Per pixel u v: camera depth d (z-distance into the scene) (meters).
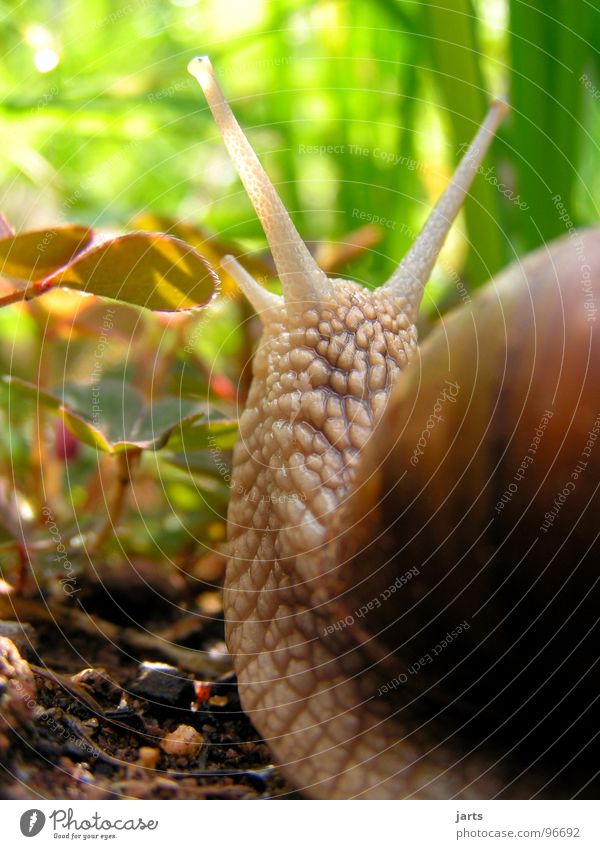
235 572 0.09
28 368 0.14
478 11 0.15
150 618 0.12
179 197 0.17
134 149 0.17
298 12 0.16
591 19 0.13
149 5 0.17
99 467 0.13
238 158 0.09
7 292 0.11
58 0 0.16
